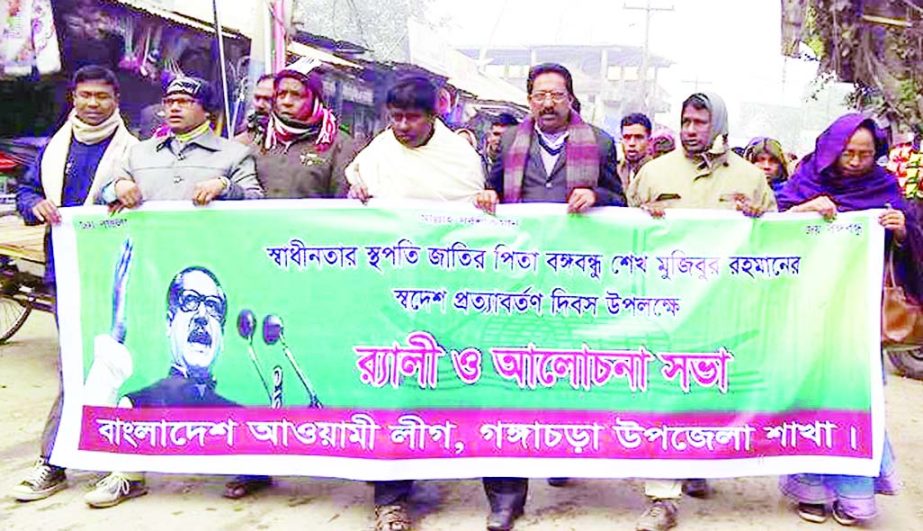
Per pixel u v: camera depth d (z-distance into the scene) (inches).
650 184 157.0
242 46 386.9
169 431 152.8
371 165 150.1
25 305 255.4
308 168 161.8
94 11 329.7
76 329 155.8
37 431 196.1
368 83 532.1
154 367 153.4
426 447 146.6
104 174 161.6
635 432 147.6
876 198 148.5
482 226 147.3
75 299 155.6
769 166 236.2
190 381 152.7
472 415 147.6
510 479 148.6
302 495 160.9
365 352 148.2
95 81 159.2
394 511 145.3
